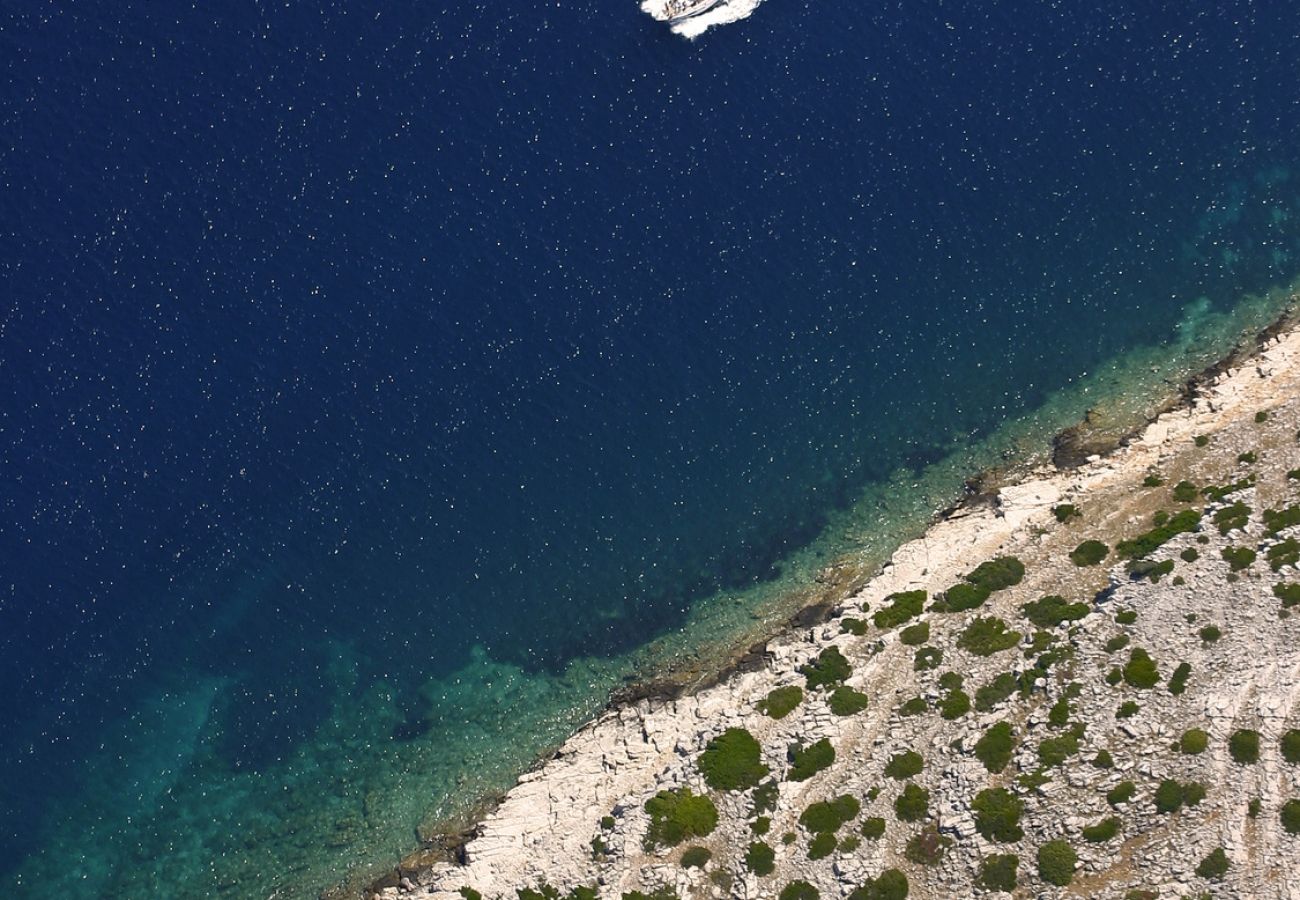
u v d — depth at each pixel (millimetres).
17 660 93438
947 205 99750
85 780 91250
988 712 76625
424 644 91938
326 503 95375
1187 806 68625
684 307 98188
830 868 73750
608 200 102625
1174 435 88000
